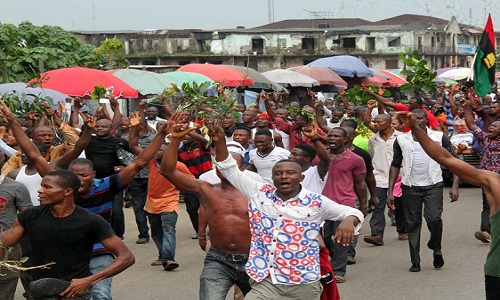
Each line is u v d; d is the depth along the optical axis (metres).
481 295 8.83
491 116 13.97
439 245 10.11
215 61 58.72
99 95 11.33
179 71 21.28
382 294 8.95
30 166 8.52
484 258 10.79
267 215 5.93
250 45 59.16
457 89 13.13
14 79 22.53
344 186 9.78
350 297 8.83
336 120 16.12
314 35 59.56
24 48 24.02
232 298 8.95
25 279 8.05
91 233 5.86
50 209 5.88
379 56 59.44
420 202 9.98
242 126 12.01
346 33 59.56
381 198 11.90
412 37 58.97
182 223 14.29
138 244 12.40
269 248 5.90
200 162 11.62
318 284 5.95
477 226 13.29
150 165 10.42
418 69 10.84
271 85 22.97
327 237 9.86
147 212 10.61
